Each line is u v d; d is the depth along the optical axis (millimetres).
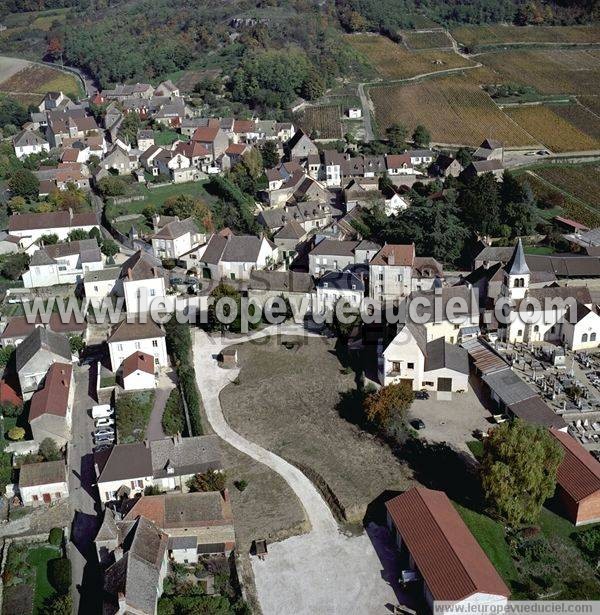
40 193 190125
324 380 120188
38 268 150250
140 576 78500
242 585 82562
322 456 103250
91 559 88688
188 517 88500
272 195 196000
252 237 154250
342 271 144625
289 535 90812
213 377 122250
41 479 98125
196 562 87312
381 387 116938
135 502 89000
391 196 194125
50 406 107188
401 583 82875
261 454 104500
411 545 84188
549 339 129875
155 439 106062
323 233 169875
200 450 99125
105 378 122125
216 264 151625
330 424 109938
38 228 167000
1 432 111688
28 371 118125
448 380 115688
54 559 88312
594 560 85500
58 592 84125
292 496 96562
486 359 120750
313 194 194875
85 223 168750
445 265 162250
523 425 92438
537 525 90812
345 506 93750
